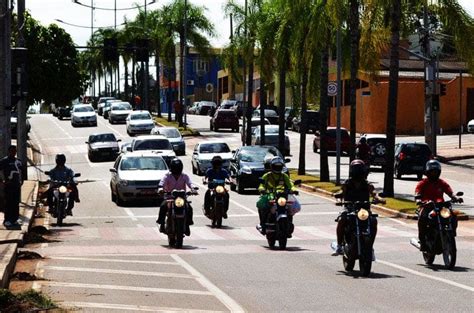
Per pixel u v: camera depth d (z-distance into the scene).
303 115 121.06
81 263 47.12
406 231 66.50
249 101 155.38
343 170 135.00
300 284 39.69
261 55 138.50
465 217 74.50
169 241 56.59
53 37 155.62
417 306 33.47
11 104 74.75
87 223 72.69
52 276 41.88
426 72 140.88
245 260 49.03
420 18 138.12
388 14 91.88
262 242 59.22
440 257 50.16
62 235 63.50
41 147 183.00
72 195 72.12
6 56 76.12
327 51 110.69
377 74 110.50
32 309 31.81
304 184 107.75
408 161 123.94
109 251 53.47
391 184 88.31
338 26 99.62
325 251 53.69
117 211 82.75
